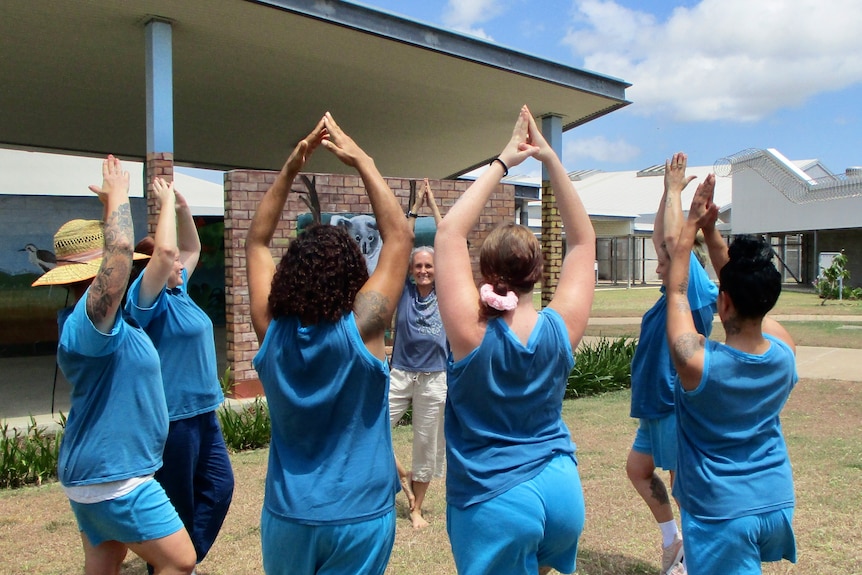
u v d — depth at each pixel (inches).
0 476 216.4
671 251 118.5
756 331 104.0
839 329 621.3
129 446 104.9
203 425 143.3
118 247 101.1
